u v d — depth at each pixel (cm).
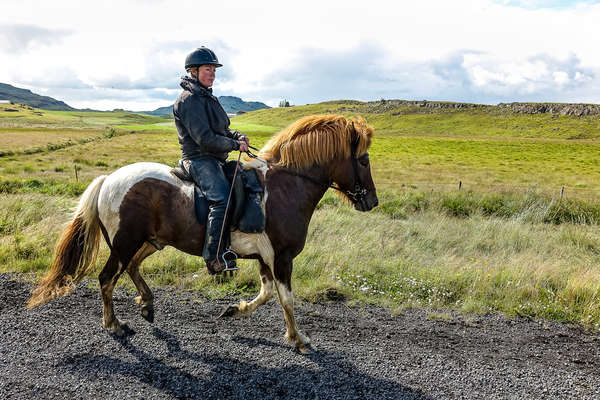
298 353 366
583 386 338
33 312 418
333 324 432
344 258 608
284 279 366
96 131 7425
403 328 432
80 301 453
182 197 355
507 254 719
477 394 319
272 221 358
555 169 3369
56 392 294
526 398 317
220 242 343
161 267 555
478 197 1251
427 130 12850
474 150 5547
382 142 6819
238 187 350
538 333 436
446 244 765
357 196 395
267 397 302
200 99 341
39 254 588
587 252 775
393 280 556
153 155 3180
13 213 754
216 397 299
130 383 310
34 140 4141
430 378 337
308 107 18288
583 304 502
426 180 2348
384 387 322
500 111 14675
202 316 434
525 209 1109
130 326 395
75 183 1271
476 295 525
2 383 300
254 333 400
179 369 331
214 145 341
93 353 348
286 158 369
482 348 396
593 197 1797
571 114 13350
